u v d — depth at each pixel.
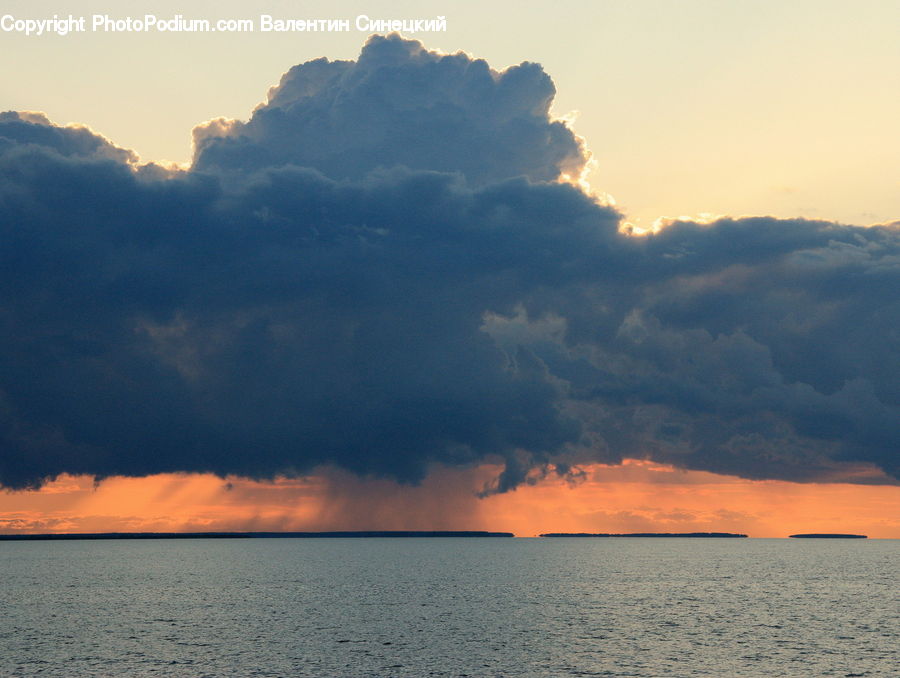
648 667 85.38
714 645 97.94
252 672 82.12
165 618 121.19
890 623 118.38
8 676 80.56
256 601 146.50
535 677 80.50
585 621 118.69
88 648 94.62
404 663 86.38
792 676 81.88
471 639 101.56
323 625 113.75
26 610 131.75
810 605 142.00
